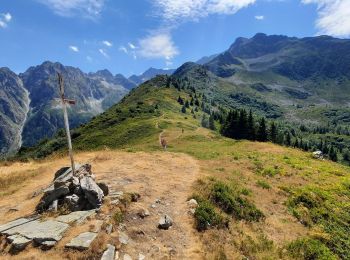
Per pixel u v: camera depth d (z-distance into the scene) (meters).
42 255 13.67
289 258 18.06
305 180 34.62
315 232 22.95
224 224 19.41
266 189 29.30
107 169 28.14
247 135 113.44
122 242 15.03
